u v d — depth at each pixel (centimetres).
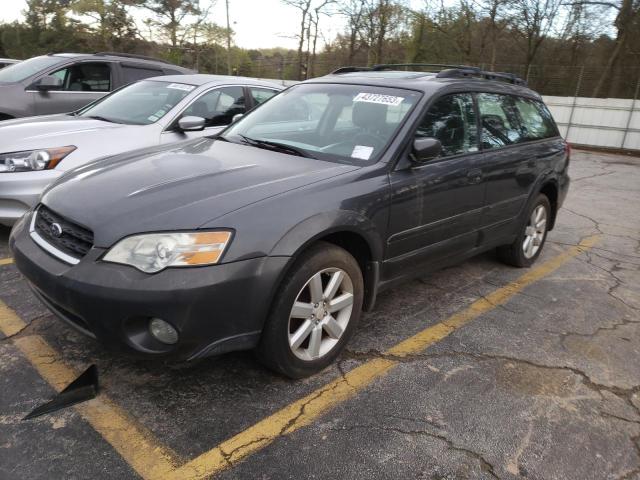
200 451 233
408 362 317
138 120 539
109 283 229
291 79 2912
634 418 279
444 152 361
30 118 550
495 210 418
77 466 220
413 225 333
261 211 253
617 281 485
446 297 419
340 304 294
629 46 2130
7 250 454
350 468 229
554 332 371
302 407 267
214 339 243
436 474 229
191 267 232
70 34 4141
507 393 292
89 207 259
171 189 267
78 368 287
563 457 245
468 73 428
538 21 2277
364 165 316
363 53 2734
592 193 946
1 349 300
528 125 477
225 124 586
